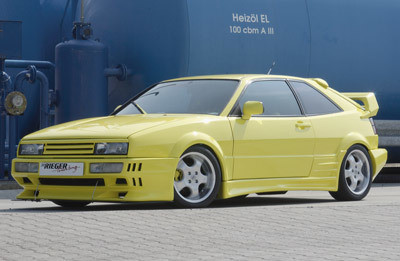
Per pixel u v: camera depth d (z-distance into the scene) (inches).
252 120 398.0
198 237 279.7
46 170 371.2
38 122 713.0
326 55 633.0
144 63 604.1
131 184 354.9
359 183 450.0
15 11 691.4
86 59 617.6
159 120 376.5
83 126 382.0
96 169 358.3
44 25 716.7
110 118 401.1
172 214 332.8
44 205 430.0
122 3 625.0
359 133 447.8
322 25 631.8
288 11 617.0
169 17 580.7
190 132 372.2
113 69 621.0
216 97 402.0
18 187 576.4
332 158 432.1
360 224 314.7
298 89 431.5
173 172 363.9
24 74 619.8
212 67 581.6
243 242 271.1
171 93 418.3
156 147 360.5
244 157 391.5
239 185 390.0
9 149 600.1
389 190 558.6
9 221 307.7
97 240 270.2
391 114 682.8
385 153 462.9
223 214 335.9
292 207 362.6
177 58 576.4
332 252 252.5
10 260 234.7
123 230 291.1
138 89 612.1
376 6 662.5
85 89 617.3
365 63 654.5
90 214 328.2
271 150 403.2
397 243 271.6
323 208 361.4
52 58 723.4
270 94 416.5
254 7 600.1
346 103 452.8
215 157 379.9
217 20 581.0
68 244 262.2
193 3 574.9
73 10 689.6
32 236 276.2
